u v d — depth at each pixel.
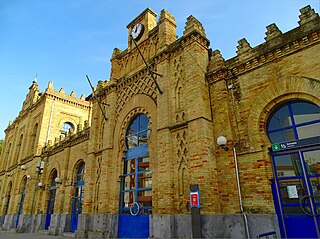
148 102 14.59
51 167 24.78
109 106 17.36
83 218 15.90
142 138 14.73
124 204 14.48
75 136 22.30
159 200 11.55
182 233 10.28
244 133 10.48
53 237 18.05
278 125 9.91
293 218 8.69
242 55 11.52
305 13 9.84
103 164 16.09
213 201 9.95
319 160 8.61
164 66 13.91
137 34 17.53
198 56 12.47
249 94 10.80
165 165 11.83
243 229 9.14
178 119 12.37
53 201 23.44
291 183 9.02
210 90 12.19
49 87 30.33
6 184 32.81
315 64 9.09
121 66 18.44
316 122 8.95
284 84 9.76
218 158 10.88
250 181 9.75
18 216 26.89
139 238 12.57
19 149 33.22
